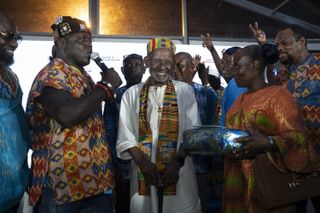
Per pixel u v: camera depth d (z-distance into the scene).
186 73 3.54
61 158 2.00
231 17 5.78
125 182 3.36
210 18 5.71
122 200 3.42
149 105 2.49
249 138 1.77
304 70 2.69
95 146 2.12
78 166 2.02
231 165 2.04
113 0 5.41
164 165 2.39
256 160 1.86
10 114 1.93
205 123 3.46
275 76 2.96
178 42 5.57
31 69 4.66
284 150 1.77
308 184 1.83
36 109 2.08
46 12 5.19
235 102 2.16
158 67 2.47
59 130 2.03
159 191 2.29
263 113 1.91
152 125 2.45
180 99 2.51
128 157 2.50
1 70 1.93
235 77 2.10
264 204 1.82
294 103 1.89
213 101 3.54
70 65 2.20
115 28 5.39
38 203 2.09
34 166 2.09
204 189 3.21
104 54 4.94
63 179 2.00
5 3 5.08
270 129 1.90
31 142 2.16
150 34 5.50
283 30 2.79
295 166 1.77
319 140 2.56
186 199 2.41
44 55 4.71
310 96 2.62
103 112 3.43
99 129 2.19
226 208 2.04
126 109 2.56
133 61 3.71
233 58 2.12
